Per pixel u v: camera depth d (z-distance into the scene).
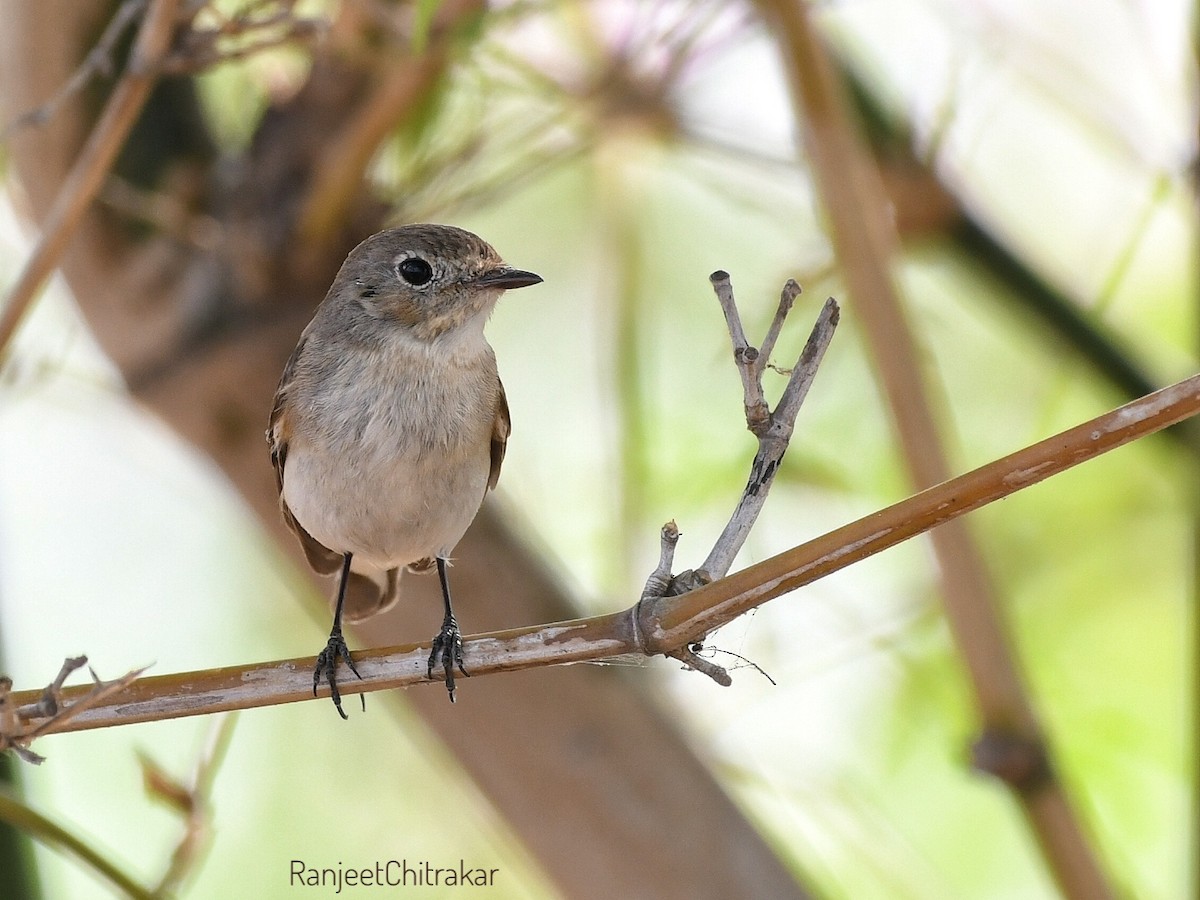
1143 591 12.08
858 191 8.45
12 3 9.76
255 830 12.17
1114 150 10.24
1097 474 12.31
